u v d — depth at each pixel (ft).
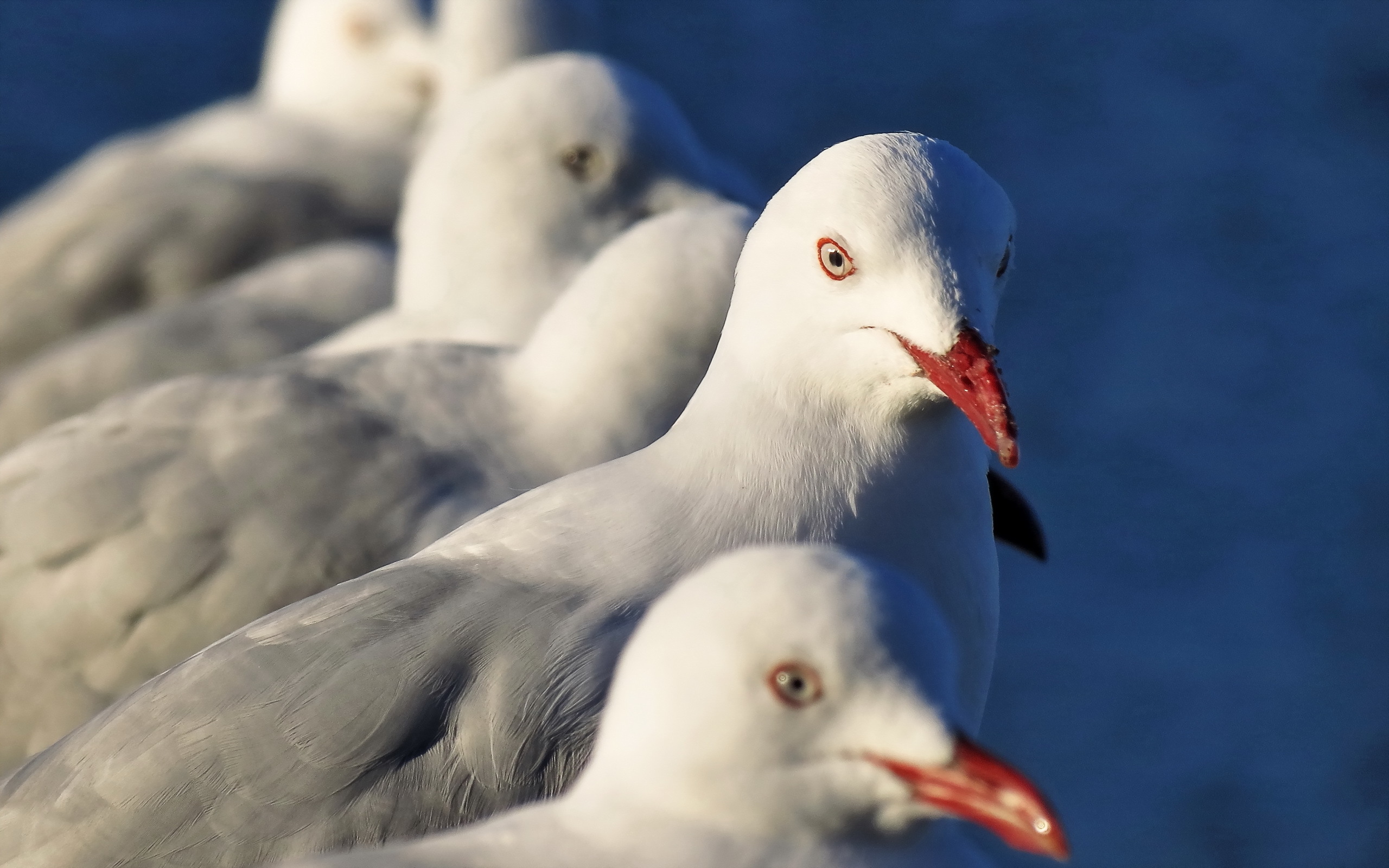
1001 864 57.36
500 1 57.77
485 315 43.16
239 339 52.75
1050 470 73.15
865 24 100.27
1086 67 97.60
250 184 62.59
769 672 19.10
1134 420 75.31
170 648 35.12
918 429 27.63
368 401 36.50
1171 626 66.54
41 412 51.78
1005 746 61.67
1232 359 78.84
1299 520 70.64
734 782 19.27
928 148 27.37
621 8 100.27
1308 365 78.48
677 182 43.62
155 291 60.59
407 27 67.05
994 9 101.76
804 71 96.73
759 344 27.66
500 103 43.42
